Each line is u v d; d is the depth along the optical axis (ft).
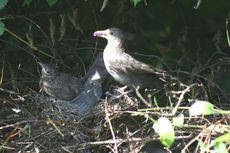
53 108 35.88
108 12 42.04
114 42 38.40
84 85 38.04
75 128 34.45
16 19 40.06
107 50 38.29
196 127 32.24
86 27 41.63
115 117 34.65
